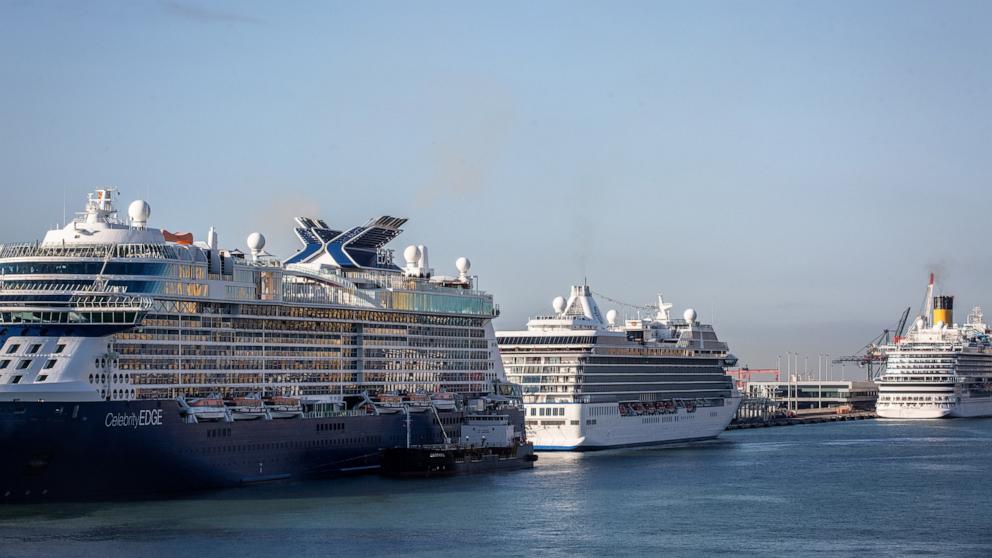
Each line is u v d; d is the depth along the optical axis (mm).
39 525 136625
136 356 153375
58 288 148875
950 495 175375
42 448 143375
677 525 146875
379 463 186750
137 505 149750
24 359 144750
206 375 162125
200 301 160875
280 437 169250
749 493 175750
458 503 160125
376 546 130750
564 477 191875
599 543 135375
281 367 173125
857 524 148750
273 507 151750
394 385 191625
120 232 156625
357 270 195250
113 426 148000
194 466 157625
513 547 132375
